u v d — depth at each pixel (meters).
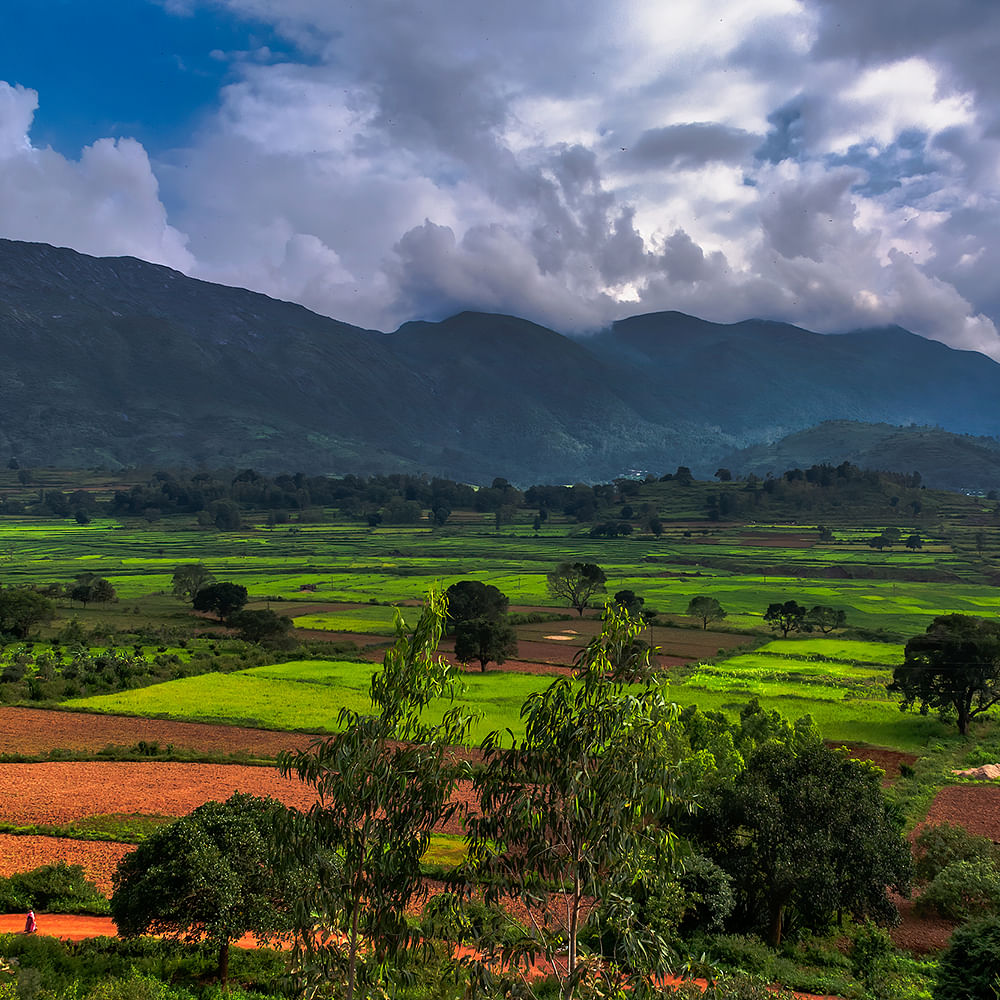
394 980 17.80
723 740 54.94
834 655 119.06
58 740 72.00
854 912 37.81
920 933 40.44
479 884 17.28
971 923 31.44
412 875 17.03
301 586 188.50
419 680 17.92
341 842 17.61
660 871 18.20
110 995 26.38
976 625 92.69
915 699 85.56
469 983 16.92
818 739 63.81
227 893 29.27
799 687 97.50
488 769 17.59
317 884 17.89
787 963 35.41
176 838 30.80
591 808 16.27
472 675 104.06
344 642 125.69
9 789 57.69
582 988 16.98
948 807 58.53
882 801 48.94
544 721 17.08
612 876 17.22
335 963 18.08
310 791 58.16
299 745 71.12
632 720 16.41
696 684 97.56
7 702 85.00
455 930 17.89
